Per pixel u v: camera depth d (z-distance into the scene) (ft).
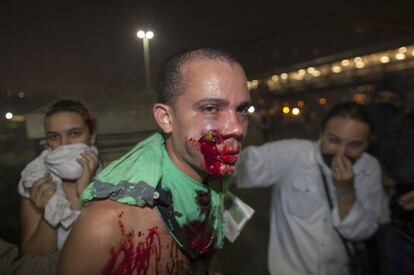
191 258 4.16
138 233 3.59
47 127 5.49
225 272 9.12
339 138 6.78
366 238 7.02
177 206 3.85
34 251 5.04
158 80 3.95
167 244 3.83
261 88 23.09
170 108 3.79
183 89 3.60
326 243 6.97
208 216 4.22
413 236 7.41
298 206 7.20
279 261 7.47
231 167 3.68
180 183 3.85
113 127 7.25
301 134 29.58
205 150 3.57
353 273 7.19
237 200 5.87
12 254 4.87
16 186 6.39
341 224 6.75
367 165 7.32
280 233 7.56
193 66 3.60
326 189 7.10
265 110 24.31
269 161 7.41
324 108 54.90
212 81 3.53
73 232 3.45
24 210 5.43
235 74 3.65
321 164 7.14
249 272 9.43
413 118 7.98
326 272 6.93
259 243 10.27
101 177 3.62
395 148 7.95
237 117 3.67
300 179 7.21
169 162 3.89
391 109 11.42
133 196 3.51
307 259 7.00
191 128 3.60
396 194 7.97
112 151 7.43
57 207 5.04
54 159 5.19
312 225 7.06
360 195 7.17
